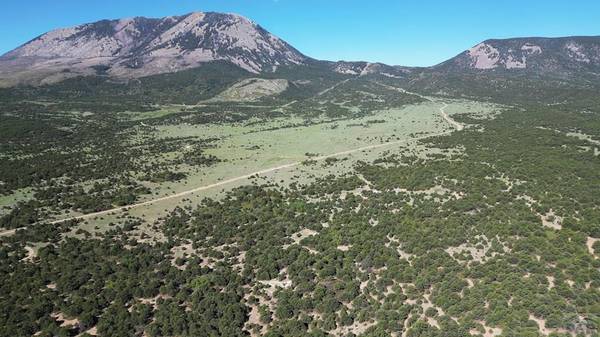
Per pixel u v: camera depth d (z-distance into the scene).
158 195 105.94
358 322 57.31
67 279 69.56
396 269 65.19
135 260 75.38
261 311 62.00
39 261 75.00
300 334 56.00
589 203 76.19
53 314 63.47
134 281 69.69
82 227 87.62
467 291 57.44
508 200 80.56
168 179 117.06
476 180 92.69
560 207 75.38
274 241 79.56
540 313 51.41
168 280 70.31
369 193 95.75
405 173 104.62
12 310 62.97
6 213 94.00
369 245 72.62
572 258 60.34
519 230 68.69
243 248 78.88
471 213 77.75
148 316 62.91
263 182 111.12
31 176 116.94
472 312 53.19
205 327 59.12
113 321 61.19
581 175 91.25
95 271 72.44
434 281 61.06
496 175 95.81
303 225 85.00
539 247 63.88
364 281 65.25
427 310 55.78
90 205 97.88
